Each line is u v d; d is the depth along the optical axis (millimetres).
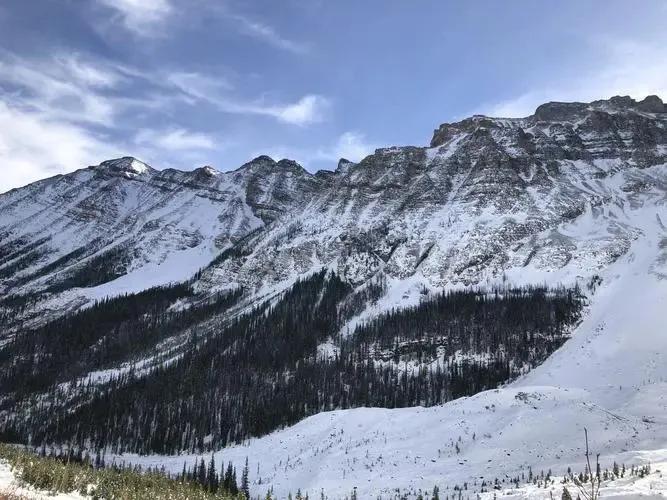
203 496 70750
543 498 46062
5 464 51250
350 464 94750
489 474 81250
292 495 89500
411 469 88562
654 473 51719
